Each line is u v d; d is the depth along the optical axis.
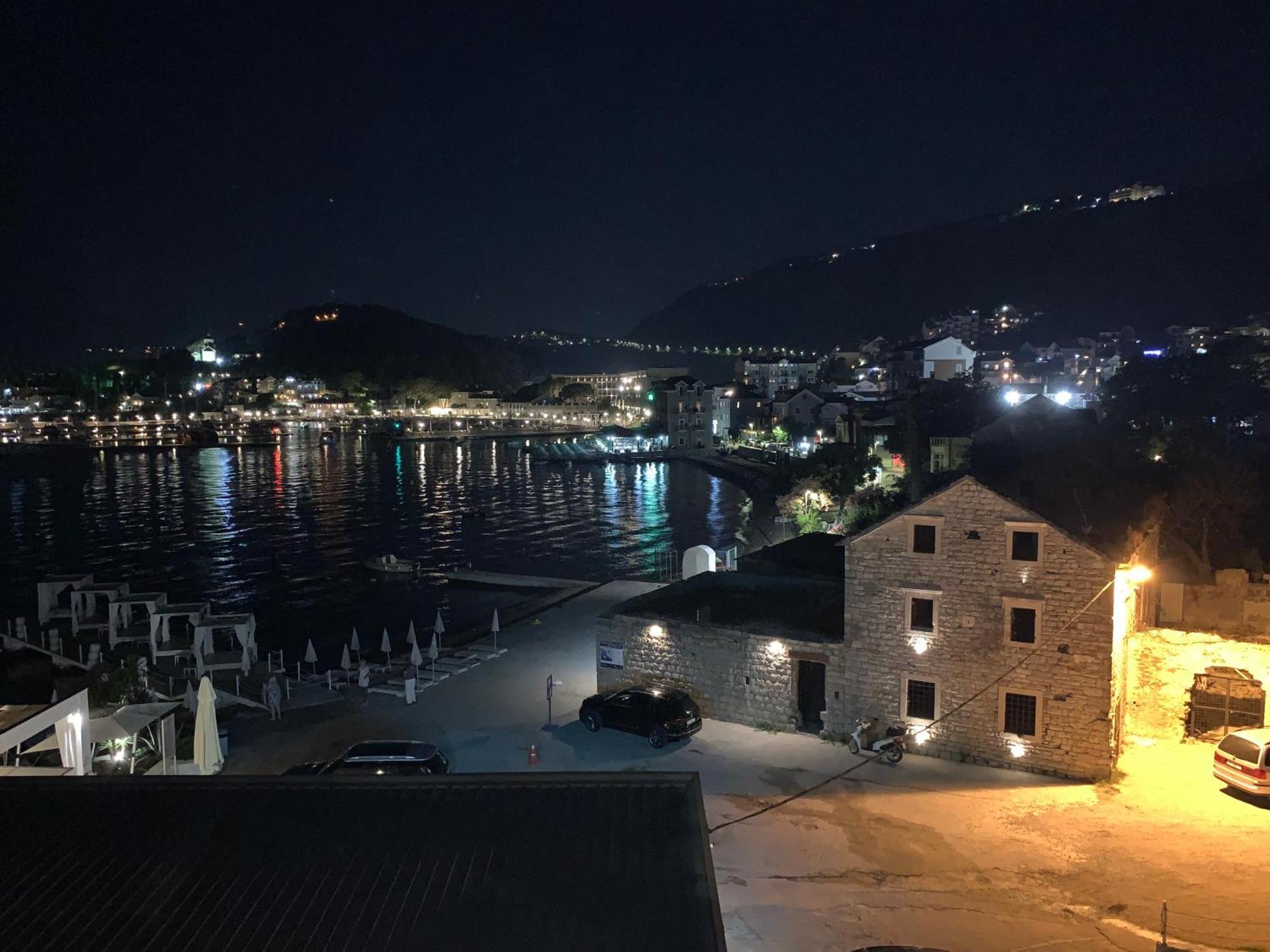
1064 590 29.12
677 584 44.66
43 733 27.73
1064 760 29.34
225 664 46.59
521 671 42.53
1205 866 23.59
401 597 76.19
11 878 13.16
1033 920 21.17
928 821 26.58
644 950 11.68
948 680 30.97
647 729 32.91
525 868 13.53
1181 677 32.19
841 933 20.72
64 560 94.50
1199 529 50.06
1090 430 71.75
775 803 27.88
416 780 16.05
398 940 11.87
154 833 14.37
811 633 33.78
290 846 14.02
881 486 89.88
